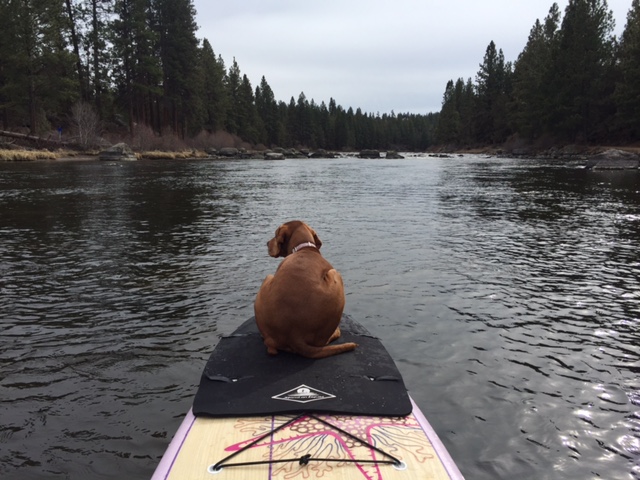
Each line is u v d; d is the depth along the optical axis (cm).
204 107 3734
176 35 3088
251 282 307
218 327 233
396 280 313
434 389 179
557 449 146
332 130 7231
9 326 233
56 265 347
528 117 3256
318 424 118
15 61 2023
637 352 210
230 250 399
